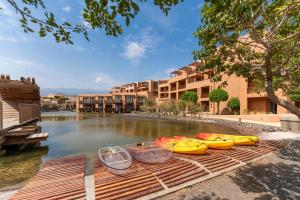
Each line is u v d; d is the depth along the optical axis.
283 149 10.64
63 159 9.15
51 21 2.70
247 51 6.72
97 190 5.70
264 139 14.30
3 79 18.00
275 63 5.85
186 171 7.21
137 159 8.76
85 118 46.00
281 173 7.17
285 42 5.92
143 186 5.99
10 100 18.89
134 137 19.05
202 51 6.66
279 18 4.96
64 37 2.95
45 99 100.88
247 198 5.41
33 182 6.38
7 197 5.79
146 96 70.12
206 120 31.33
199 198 5.48
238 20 4.27
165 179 6.52
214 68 6.78
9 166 9.83
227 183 6.43
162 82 64.69
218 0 3.29
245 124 23.38
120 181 6.32
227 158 8.88
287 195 5.52
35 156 11.90
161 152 9.66
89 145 15.28
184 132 22.09
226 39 5.41
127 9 2.30
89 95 73.31
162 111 47.62
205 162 8.32
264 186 6.14
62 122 35.38
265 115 26.03
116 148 10.15
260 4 4.04
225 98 33.56
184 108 40.53
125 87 87.06
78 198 5.29
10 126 12.74
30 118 18.47
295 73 7.43
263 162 8.48
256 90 12.56
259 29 5.18
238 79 33.09
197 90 42.84
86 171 7.48
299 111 4.55
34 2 2.49
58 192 5.57
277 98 4.85
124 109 68.44
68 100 100.94
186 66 48.56
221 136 14.02
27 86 20.58
